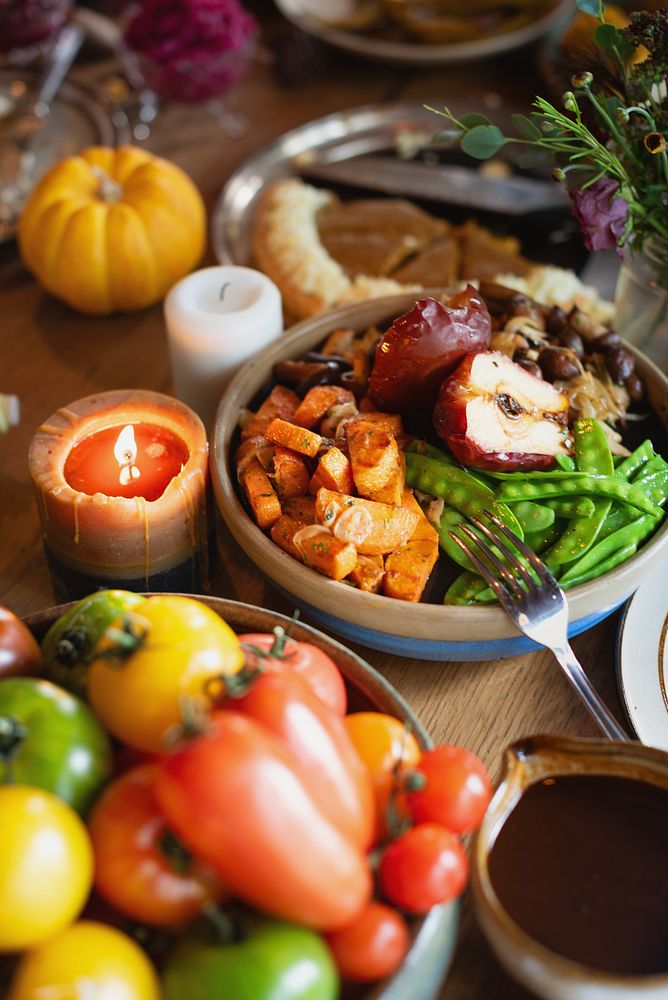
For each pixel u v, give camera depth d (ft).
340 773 1.70
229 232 3.16
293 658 1.86
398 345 2.20
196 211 2.96
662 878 1.84
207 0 3.26
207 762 1.59
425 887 1.68
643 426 2.42
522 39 3.58
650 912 1.81
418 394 2.26
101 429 2.26
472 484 2.21
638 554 2.13
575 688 2.09
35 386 2.80
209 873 1.67
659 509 2.22
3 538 2.50
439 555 2.22
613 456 2.31
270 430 2.25
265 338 2.54
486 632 2.08
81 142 3.35
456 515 2.21
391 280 3.03
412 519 2.17
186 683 1.73
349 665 1.93
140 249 2.84
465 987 1.91
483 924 1.75
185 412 2.26
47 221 2.84
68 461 2.22
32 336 2.92
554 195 3.23
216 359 2.51
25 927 1.61
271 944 1.62
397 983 1.66
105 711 1.76
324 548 2.10
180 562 2.24
